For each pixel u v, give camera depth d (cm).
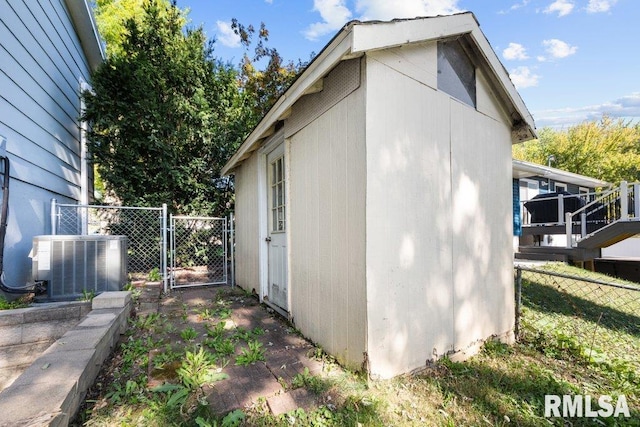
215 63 716
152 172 638
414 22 217
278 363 230
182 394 176
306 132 286
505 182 335
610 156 1798
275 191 393
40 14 411
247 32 1005
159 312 355
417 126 237
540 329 341
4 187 297
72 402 146
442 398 196
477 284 291
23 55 362
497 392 208
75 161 559
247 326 315
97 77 570
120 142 590
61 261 318
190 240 664
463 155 280
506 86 308
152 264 620
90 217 600
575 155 1861
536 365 260
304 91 248
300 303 298
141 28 656
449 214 264
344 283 226
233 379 205
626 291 532
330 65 209
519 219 927
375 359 205
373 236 206
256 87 992
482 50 279
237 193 555
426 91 246
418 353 233
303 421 164
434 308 247
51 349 185
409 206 229
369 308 204
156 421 159
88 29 584
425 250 241
